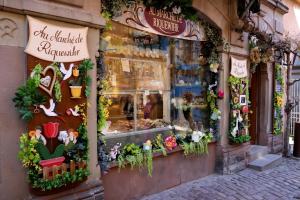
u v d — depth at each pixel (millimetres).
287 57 8797
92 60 4020
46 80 3461
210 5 5895
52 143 3531
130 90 5191
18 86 3291
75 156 3697
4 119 3215
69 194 3766
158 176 5336
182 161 5812
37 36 3367
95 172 4121
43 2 3438
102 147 4496
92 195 4004
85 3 3889
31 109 3322
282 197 5312
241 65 6898
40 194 3490
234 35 6625
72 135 3699
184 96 6180
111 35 4727
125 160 4684
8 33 3211
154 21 5055
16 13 3250
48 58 3480
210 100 6461
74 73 3721
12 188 3289
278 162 7809
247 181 6176
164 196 5191
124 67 5051
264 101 8469
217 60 6375
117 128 4953
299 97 11172
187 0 5148
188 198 5137
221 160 6488
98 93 4219
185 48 6133
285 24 10477
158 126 5641
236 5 6391
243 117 6988
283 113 9203
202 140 6070
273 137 8672
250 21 7102
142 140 5238
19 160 3326
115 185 4621
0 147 3195
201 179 6176
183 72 6145
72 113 3723
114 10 4359
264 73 8414
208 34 6191
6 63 3211
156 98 5691
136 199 4957
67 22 3670
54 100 3543
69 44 3672
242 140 6781
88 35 3955
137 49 5238
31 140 3297
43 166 3379
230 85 6555
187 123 6195
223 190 5574
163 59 5746
